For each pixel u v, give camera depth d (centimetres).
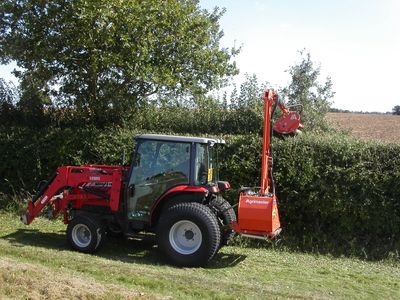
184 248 843
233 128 1383
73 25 1151
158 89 1298
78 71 1270
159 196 880
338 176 1020
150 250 947
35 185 1255
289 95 1529
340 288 768
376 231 1007
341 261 944
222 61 1304
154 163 888
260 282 772
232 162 1086
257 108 1366
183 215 832
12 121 1426
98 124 1359
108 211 953
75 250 913
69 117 1403
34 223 1126
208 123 1398
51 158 1241
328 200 1018
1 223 1120
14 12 1199
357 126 2444
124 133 1216
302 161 1041
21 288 636
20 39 1178
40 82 1342
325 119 1496
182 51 1229
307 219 1055
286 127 1011
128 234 902
